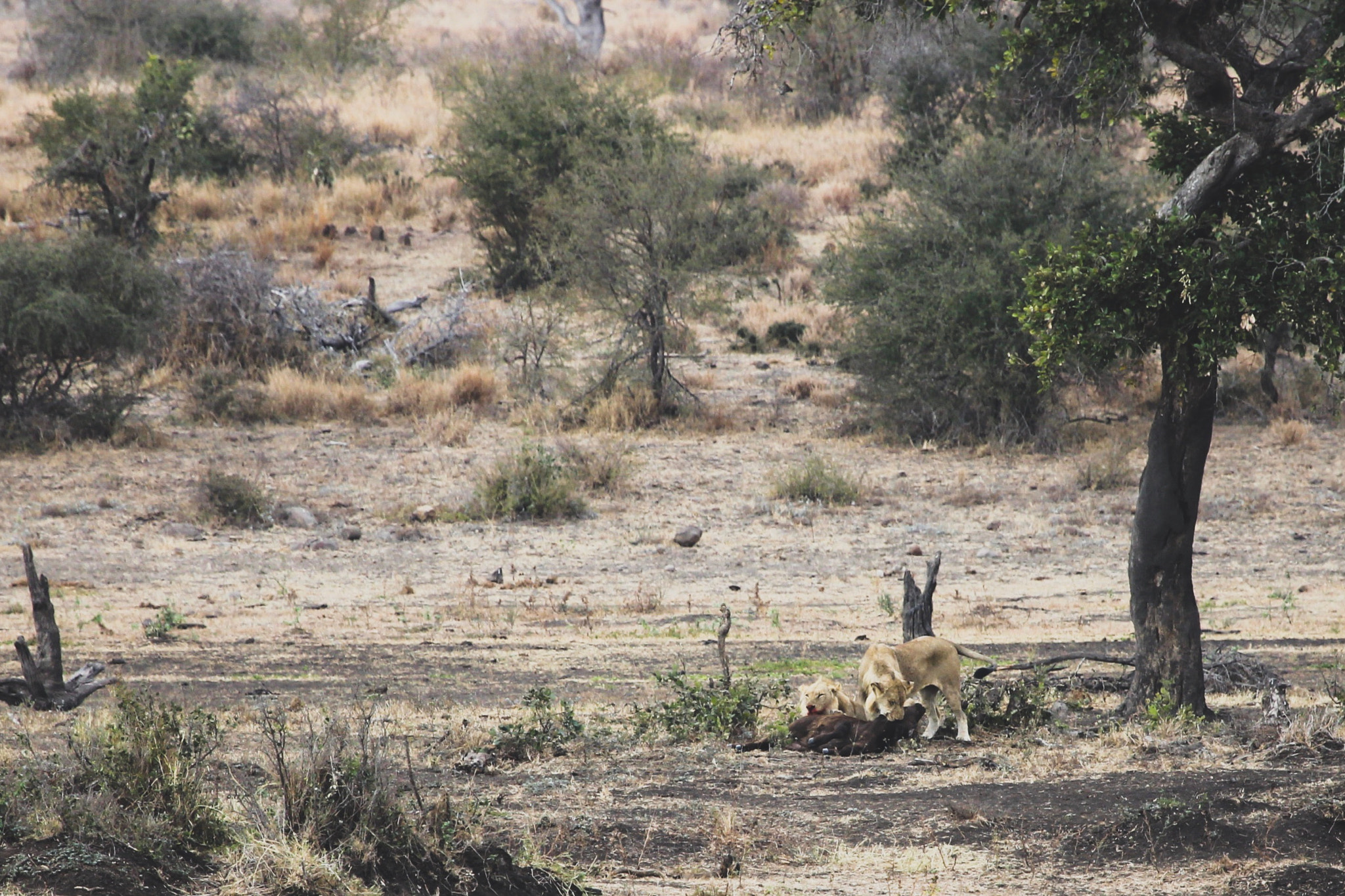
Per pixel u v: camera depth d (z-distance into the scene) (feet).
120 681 68.23
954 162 198.70
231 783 50.60
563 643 98.84
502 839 46.21
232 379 198.80
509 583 125.39
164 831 39.01
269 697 76.28
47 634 75.46
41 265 175.83
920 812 52.37
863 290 198.70
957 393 195.62
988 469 179.73
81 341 171.94
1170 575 70.54
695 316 201.57
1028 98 81.97
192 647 94.63
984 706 70.23
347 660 91.35
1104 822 49.85
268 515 147.74
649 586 124.98
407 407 201.77
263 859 37.47
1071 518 155.22
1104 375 193.88
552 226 216.74
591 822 49.52
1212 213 71.56
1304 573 131.23
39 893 33.55
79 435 177.47
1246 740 64.80
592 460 169.37
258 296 215.92
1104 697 80.18
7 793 39.06
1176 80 76.23
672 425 198.80
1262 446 194.39
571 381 207.41
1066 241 182.91
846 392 216.54
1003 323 186.50
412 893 38.45
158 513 147.02
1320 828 48.65
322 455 177.37
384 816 40.68
